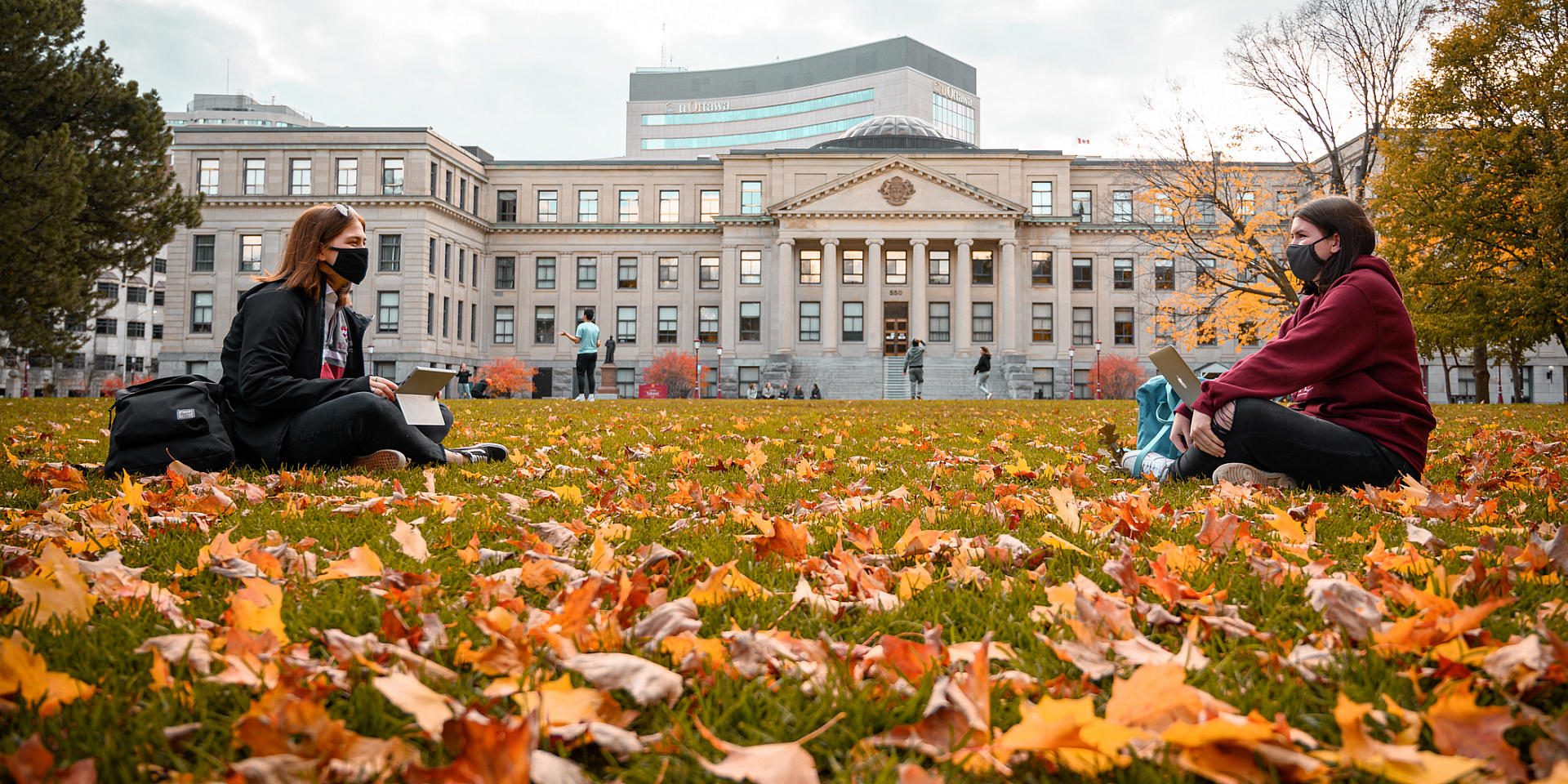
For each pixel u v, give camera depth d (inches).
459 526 101.1
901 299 1902.1
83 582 64.9
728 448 228.1
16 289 716.7
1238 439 134.6
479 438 259.9
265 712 42.1
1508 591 68.2
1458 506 112.1
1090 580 73.4
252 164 1769.2
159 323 2541.8
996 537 95.2
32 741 37.8
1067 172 1895.9
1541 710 46.3
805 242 1891.0
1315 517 108.5
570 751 42.4
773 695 48.8
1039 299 1892.2
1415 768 36.7
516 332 1958.7
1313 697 48.2
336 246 160.1
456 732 40.8
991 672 52.5
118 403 146.5
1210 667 51.8
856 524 101.9
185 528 98.7
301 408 153.9
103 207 767.1
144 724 43.6
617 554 86.9
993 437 276.2
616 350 1951.3
